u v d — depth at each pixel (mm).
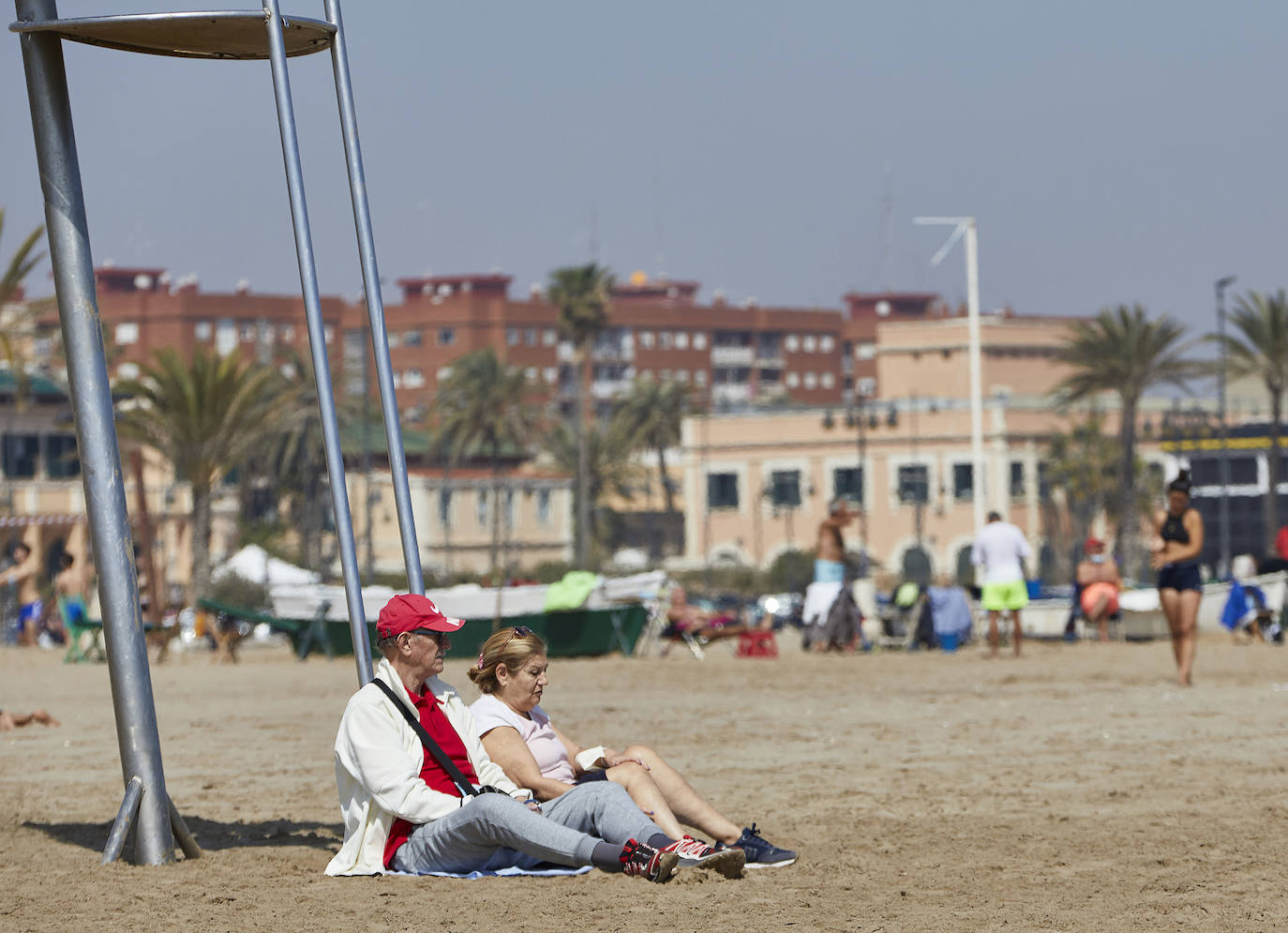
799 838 24531
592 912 19250
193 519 151625
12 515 191750
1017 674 59500
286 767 35062
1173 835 24234
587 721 43906
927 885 20766
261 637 120688
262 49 25172
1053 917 18719
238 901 20188
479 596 76562
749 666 67250
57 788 31984
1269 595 85562
